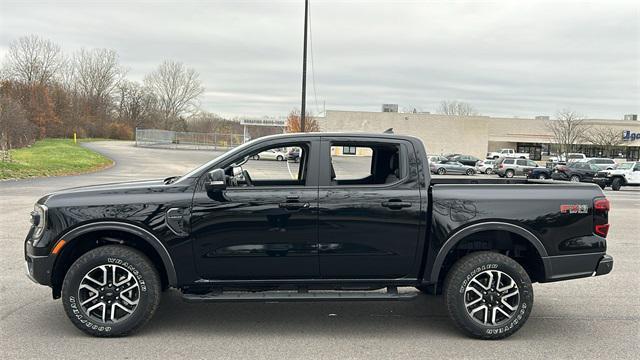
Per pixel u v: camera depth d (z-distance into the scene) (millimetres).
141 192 4543
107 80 85562
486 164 43656
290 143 4707
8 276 6453
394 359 4137
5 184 17375
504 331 4574
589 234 4723
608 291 6359
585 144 63719
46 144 44875
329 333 4750
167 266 4480
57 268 4516
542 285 6633
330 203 4543
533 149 68125
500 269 4570
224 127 92500
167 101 92375
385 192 4609
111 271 4480
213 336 4613
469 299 4633
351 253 4578
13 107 37625
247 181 5312
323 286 4684
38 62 72000
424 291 5871
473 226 4590
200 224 4469
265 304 5660
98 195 4512
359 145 4754
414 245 4625
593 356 4266
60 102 71375
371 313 5387
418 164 4695
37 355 4102
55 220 4406
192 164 32656
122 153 42781
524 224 4625
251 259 4527
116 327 4453
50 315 5082
